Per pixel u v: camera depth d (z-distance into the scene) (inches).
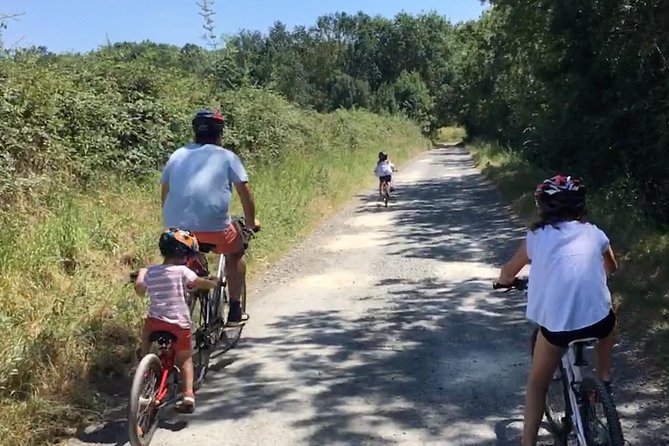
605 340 154.7
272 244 451.2
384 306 319.9
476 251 449.7
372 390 219.0
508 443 181.6
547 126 639.1
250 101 764.6
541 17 693.3
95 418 198.4
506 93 1188.5
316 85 3627.0
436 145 2960.1
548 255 149.5
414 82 3452.3
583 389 146.9
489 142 1930.4
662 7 472.1
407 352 254.8
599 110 574.2
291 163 751.1
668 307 274.1
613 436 131.8
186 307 194.9
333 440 185.3
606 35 529.0
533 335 169.3
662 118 467.2
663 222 457.7
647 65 489.1
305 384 225.1
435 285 358.6
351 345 264.1
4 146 350.6
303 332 281.6
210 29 796.6
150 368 180.2
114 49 611.2
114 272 308.2
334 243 498.3
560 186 153.4
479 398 211.0
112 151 446.6
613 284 313.9
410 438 185.5
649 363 229.0
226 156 233.8
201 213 228.8
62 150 387.9
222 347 263.1
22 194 331.0
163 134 499.5
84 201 373.1
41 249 281.1
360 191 892.0
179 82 605.9
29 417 184.4
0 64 396.8
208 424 196.4
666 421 189.5
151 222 381.7
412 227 567.5
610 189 512.7
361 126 1563.7
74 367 218.4
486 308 311.3
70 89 442.0
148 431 181.0
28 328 223.6
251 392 219.3
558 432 169.9
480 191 868.6
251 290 357.4
